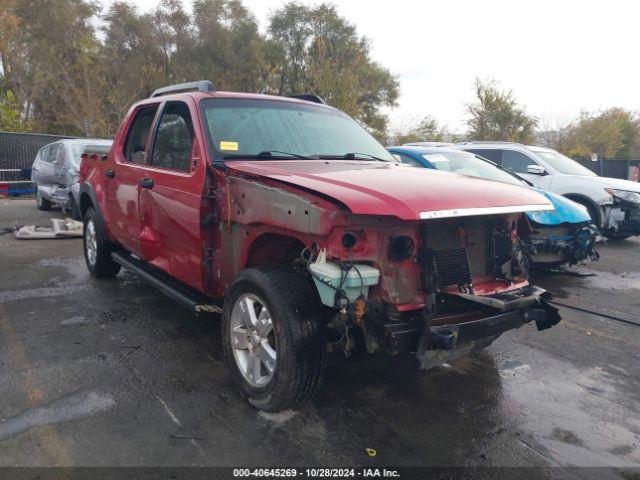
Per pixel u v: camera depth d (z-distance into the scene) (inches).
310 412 129.3
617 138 1403.8
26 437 114.5
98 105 1184.8
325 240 111.2
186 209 149.6
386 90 1558.8
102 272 240.5
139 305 208.1
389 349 110.7
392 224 113.5
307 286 121.6
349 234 110.0
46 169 483.2
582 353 177.3
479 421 129.3
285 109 176.6
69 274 255.1
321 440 117.4
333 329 122.6
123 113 1232.8
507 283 135.0
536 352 176.7
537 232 248.4
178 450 111.6
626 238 438.9
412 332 111.3
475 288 128.0
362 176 127.7
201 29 1422.2
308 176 125.3
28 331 177.5
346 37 1430.9
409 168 154.5
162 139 173.8
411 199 111.3
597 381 155.9
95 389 137.4
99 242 231.5
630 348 183.5
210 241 146.6
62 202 448.1
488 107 1061.8
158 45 1406.3
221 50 1407.5
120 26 1392.7
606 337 194.2
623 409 139.0
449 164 301.4
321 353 118.5
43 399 131.3
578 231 256.8
